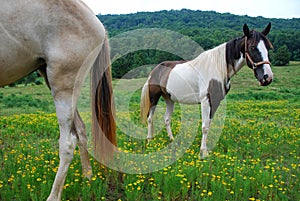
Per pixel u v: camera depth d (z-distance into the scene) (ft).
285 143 23.34
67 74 11.57
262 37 19.39
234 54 19.74
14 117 35.37
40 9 11.09
